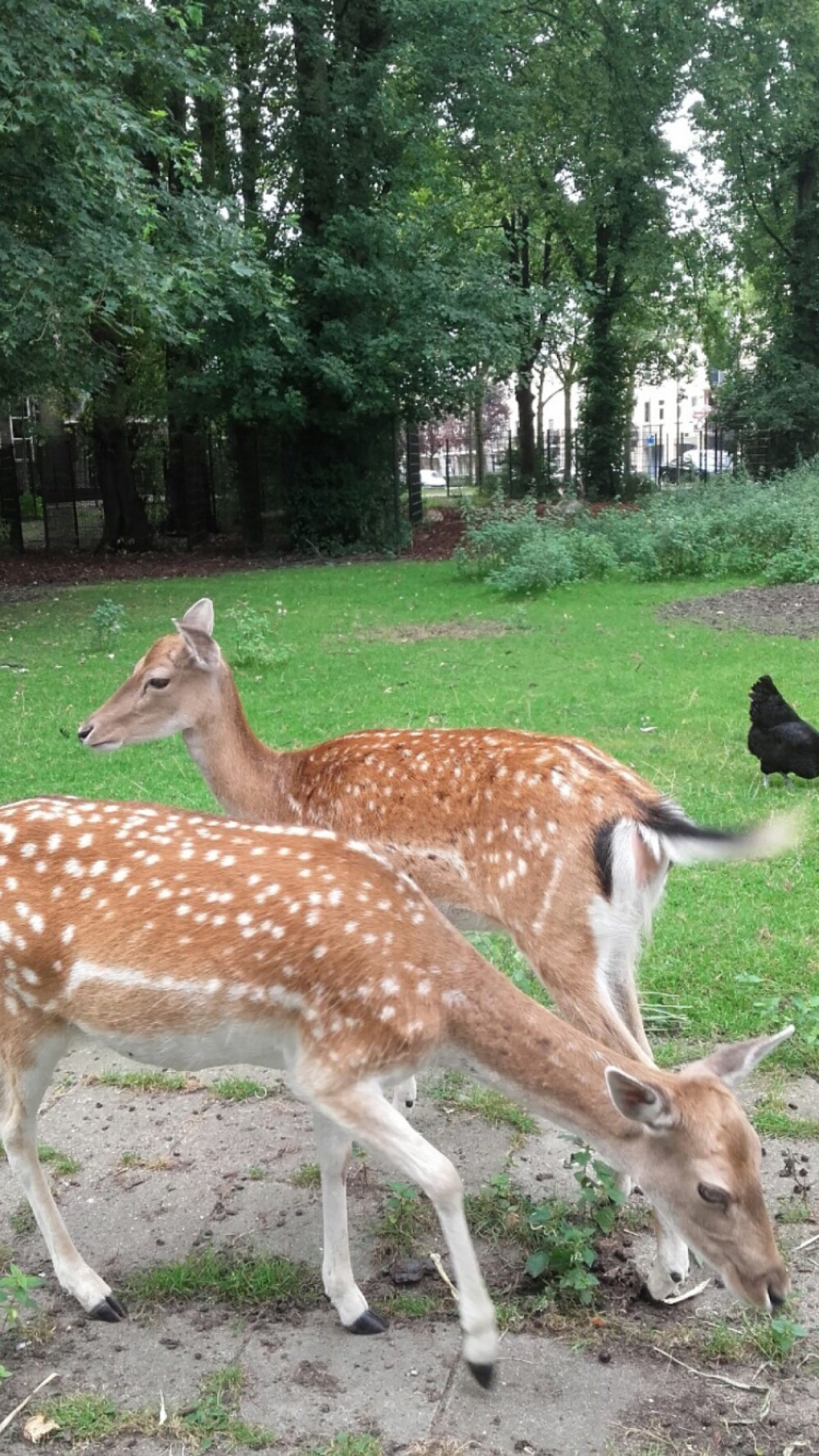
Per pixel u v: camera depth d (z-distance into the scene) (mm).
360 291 22469
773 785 7969
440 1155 3016
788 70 28250
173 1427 2982
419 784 4234
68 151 14352
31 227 15422
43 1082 3402
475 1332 2953
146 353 25250
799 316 32500
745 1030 4836
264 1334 3338
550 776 4000
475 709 10336
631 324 36781
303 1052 3152
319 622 15656
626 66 27406
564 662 12344
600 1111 3109
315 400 24391
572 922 3842
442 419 26844
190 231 16750
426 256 23438
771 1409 3029
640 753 8758
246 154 24047
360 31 23719
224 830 3533
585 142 29000
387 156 24062
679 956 5496
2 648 14320
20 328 14492
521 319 25047
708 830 3756
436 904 4152
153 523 29219
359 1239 3744
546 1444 2916
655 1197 3025
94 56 14195
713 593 16375
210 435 27594
